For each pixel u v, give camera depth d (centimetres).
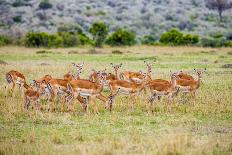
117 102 3316
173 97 3416
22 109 3009
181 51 8206
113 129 2608
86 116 2919
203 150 2134
